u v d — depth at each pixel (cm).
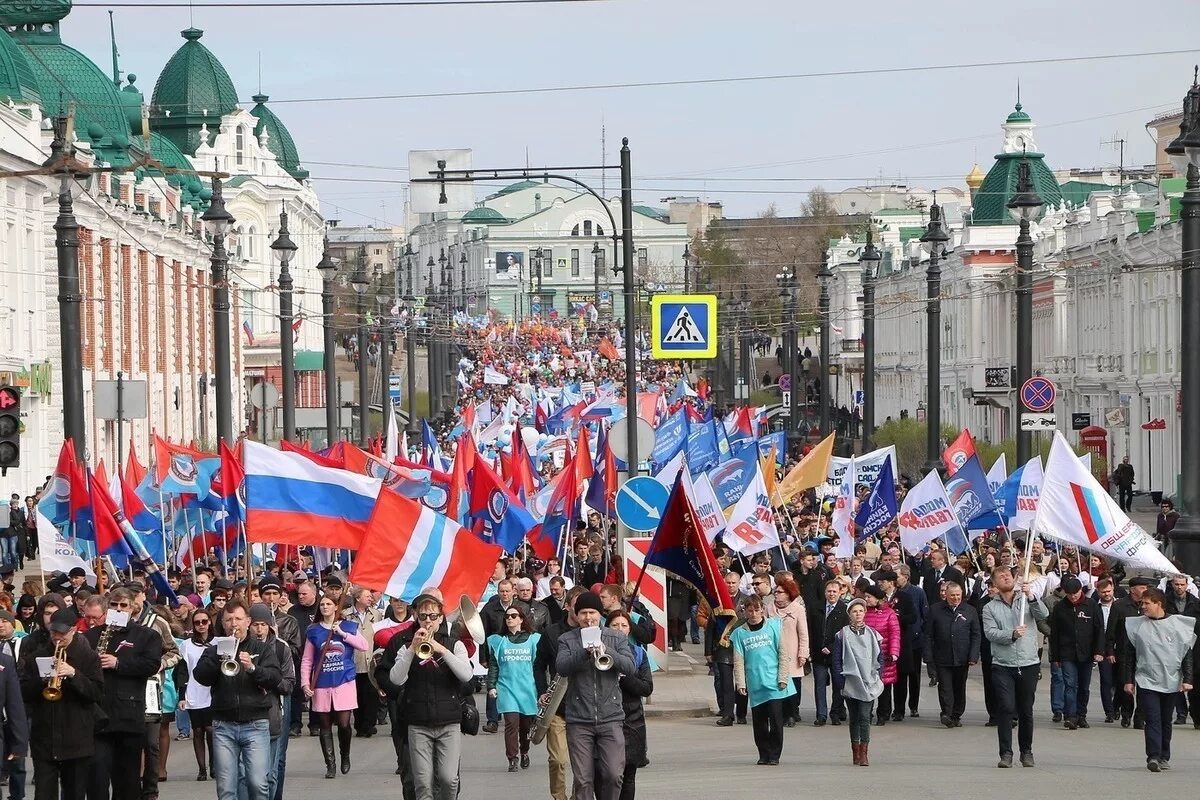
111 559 2434
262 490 2247
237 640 1669
